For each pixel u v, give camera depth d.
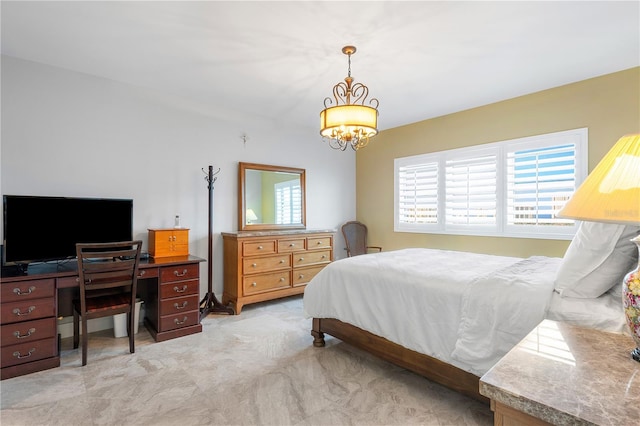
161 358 2.54
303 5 2.05
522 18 2.20
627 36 2.43
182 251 3.38
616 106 3.07
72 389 2.10
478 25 2.28
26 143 2.83
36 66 2.87
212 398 2.00
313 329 2.81
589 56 2.76
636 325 0.94
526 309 1.64
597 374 0.85
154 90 3.51
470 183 4.11
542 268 2.16
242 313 3.71
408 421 1.78
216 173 3.98
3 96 2.73
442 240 4.42
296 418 1.81
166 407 1.91
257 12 2.13
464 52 2.67
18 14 2.16
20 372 2.26
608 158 1.03
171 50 2.65
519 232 3.71
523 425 0.78
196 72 3.07
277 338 2.96
